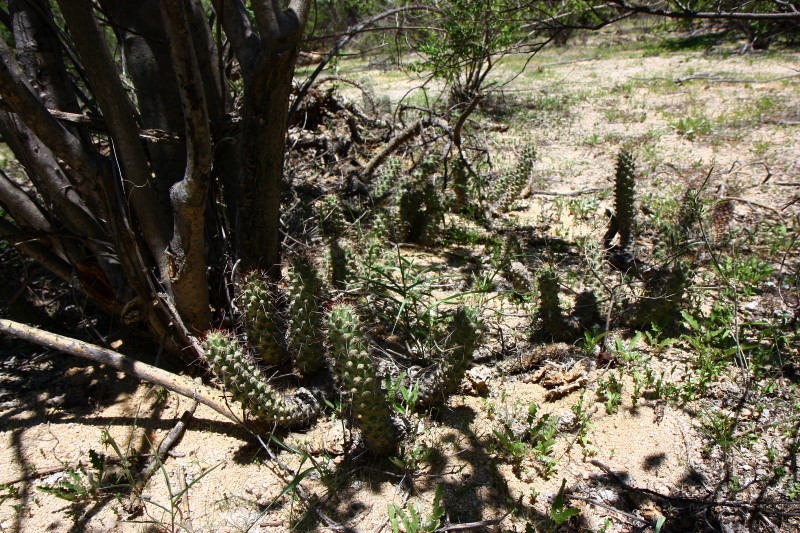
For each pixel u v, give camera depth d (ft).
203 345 7.77
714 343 9.91
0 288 10.67
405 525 6.68
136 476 7.86
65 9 6.91
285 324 9.19
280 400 8.04
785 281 12.00
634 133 23.58
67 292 10.68
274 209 9.09
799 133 22.31
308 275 8.38
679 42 50.31
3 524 7.28
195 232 8.04
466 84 24.34
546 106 28.81
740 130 23.06
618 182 12.86
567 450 8.09
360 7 20.01
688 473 7.72
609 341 10.05
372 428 7.34
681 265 9.71
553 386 9.17
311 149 17.58
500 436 7.75
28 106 7.04
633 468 7.81
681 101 28.96
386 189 14.43
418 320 9.58
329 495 7.43
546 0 14.34
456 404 8.86
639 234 13.98
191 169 7.38
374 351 9.53
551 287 9.66
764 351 9.69
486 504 7.30
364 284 10.20
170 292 8.78
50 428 8.67
